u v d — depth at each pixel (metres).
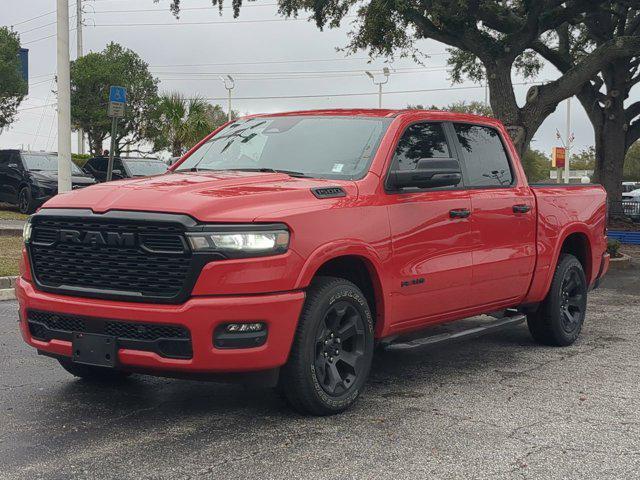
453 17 18.59
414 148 5.91
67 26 14.98
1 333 7.67
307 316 4.79
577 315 7.70
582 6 19.30
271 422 4.90
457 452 4.41
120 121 45.06
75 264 4.75
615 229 24.73
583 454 4.41
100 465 4.10
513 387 5.90
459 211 5.98
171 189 4.80
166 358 4.51
